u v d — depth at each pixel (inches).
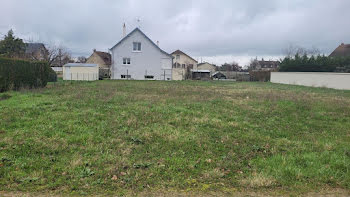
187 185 115.3
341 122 268.7
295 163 144.0
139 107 319.0
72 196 103.5
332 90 755.4
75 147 161.2
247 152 163.0
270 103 390.6
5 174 119.3
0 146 158.4
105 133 194.7
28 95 417.4
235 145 176.1
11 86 501.4
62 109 287.7
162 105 341.1
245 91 620.1
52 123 219.3
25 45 1368.1
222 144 177.8
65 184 112.5
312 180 122.6
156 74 1337.4
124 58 1327.5
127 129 209.0
